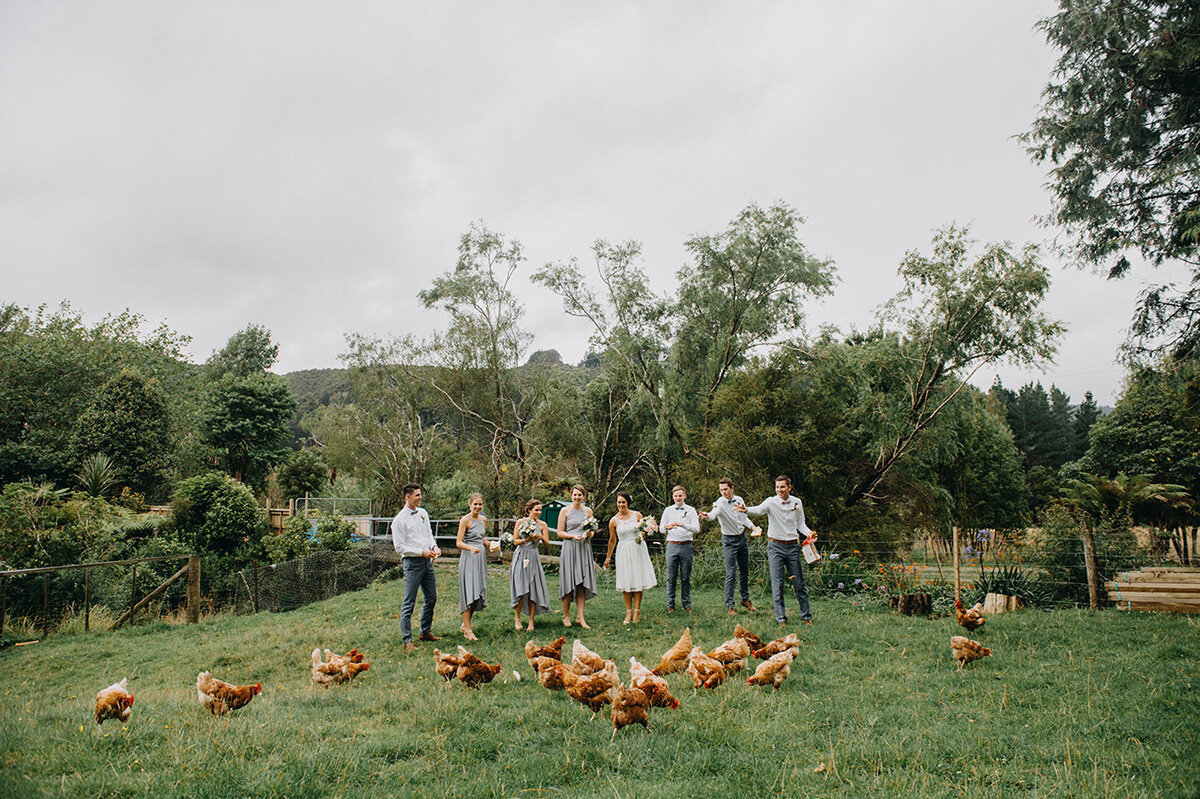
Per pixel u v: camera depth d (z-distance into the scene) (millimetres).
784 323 21391
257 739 4352
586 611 10117
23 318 33719
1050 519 10664
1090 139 14141
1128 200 14188
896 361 18531
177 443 28672
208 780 3596
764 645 6984
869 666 6512
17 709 5797
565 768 3977
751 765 4008
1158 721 4520
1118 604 8695
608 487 24219
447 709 5176
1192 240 12961
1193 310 13703
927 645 7125
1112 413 24859
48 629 11250
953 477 28359
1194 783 3549
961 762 4039
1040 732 4465
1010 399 61031
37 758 3945
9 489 16281
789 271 20812
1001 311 17219
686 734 4500
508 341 25719
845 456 19906
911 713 4965
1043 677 5723
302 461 37625
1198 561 12414
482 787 3699
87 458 24172
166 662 8523
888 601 9688
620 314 23516
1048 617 8172
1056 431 58469
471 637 8352
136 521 19344
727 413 20156
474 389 25953
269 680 7402
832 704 5242
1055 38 13930
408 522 8203
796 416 19578
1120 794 3475
